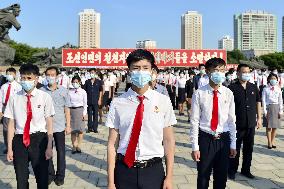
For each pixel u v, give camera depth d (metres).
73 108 7.89
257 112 6.19
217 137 4.17
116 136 2.83
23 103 4.21
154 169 2.78
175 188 5.63
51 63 27.06
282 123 12.43
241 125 5.89
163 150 2.85
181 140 9.55
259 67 31.62
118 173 2.79
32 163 4.28
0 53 17.95
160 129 2.78
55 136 5.79
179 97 14.62
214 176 4.28
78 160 7.45
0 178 6.23
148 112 2.75
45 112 4.33
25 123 4.21
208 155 4.18
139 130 2.72
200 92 4.23
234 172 6.04
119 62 20.92
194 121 4.20
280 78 15.56
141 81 2.64
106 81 14.87
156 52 21.30
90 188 5.65
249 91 5.85
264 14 152.38
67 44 28.06
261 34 152.50
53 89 5.74
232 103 4.26
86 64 20.84
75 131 7.93
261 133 10.55
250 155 6.11
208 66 4.20
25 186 4.23
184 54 21.45
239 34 153.00
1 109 7.52
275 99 8.31
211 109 4.18
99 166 6.97
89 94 10.59
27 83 4.14
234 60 65.19
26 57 64.81
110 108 2.84
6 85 7.61
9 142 4.22
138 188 2.75
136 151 2.75
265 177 6.20
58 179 5.79
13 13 19.02
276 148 8.54
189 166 6.95
